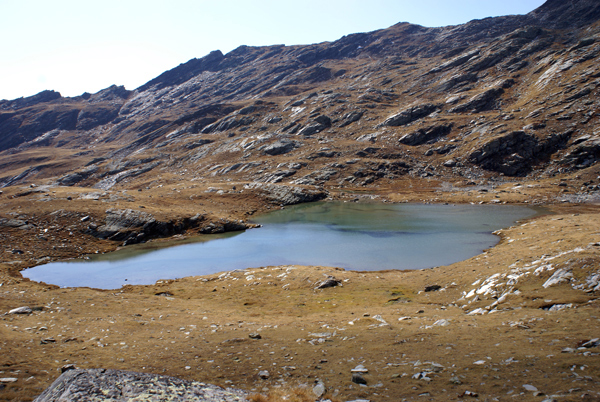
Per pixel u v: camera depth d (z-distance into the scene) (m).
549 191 99.56
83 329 22.67
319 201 116.31
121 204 83.88
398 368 13.68
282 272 42.59
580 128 128.38
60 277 47.44
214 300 34.09
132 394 9.19
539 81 177.38
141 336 21.41
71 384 9.36
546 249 35.06
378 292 33.09
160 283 42.53
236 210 100.69
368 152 164.50
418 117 193.25
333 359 15.66
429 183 131.12
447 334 17.56
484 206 91.06
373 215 86.69
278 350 17.55
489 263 35.94
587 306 18.45
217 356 17.09
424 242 58.03
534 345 14.03
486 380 11.39
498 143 136.38
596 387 9.39
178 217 78.94
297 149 181.88
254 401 10.37
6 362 15.36
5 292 32.78
